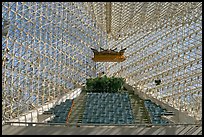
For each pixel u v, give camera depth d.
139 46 38.66
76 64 35.66
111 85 33.69
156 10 32.12
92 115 20.14
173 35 29.80
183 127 10.02
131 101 27.39
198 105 21.36
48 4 27.44
